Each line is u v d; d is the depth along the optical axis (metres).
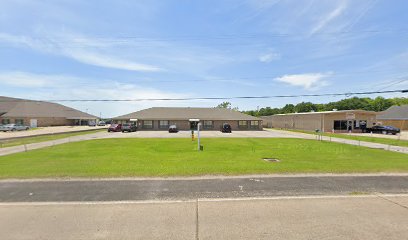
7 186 7.59
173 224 4.82
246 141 26.34
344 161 12.62
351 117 45.50
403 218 5.07
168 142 24.47
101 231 4.54
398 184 7.86
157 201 6.24
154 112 58.78
